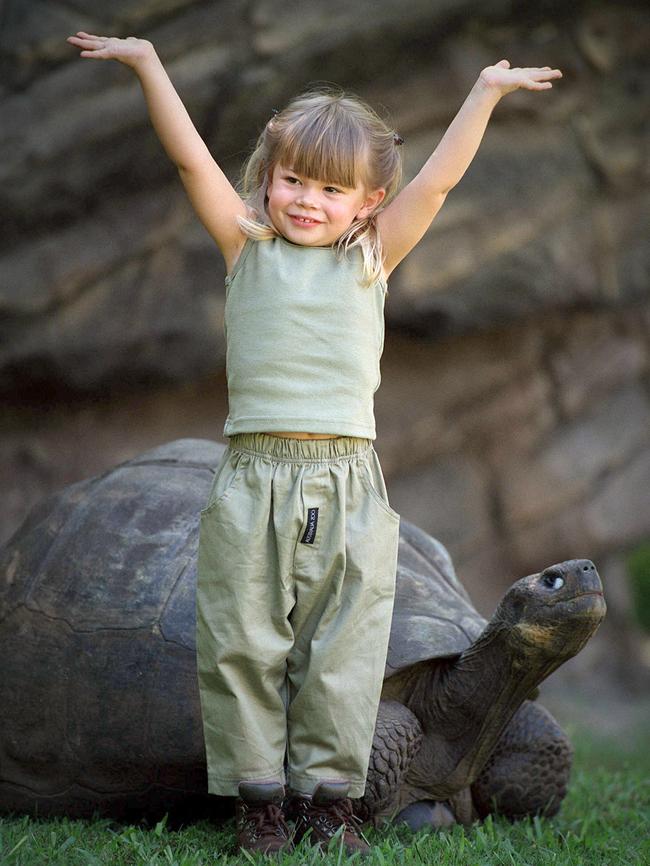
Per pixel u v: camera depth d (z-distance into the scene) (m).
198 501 9.80
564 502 28.02
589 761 15.26
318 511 6.97
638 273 24.98
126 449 23.66
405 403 26.16
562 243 24.09
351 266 7.20
